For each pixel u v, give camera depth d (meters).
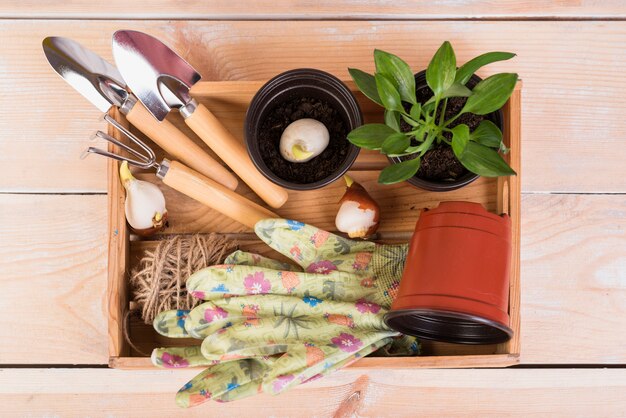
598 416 1.15
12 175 1.15
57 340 1.14
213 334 0.98
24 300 1.14
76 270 1.15
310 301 1.01
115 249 1.00
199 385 1.00
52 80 1.16
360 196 1.01
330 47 1.15
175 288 1.01
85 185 1.15
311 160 1.02
